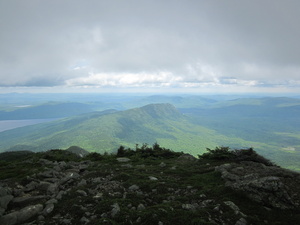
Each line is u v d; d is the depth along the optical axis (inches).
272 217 170.4
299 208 181.5
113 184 248.2
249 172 279.0
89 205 184.5
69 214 169.0
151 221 156.9
